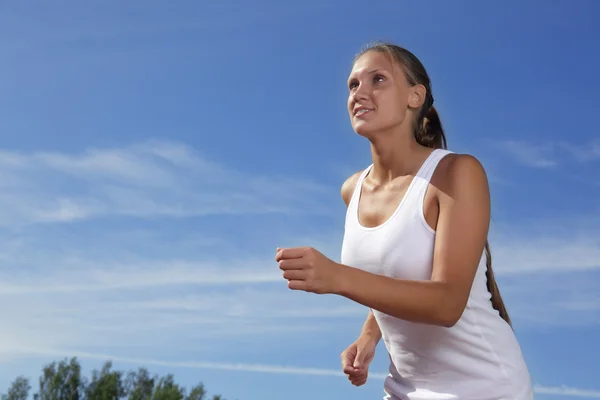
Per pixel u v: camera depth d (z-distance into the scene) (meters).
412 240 1.87
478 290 1.93
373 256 1.95
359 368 2.26
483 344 1.92
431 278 1.82
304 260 1.53
